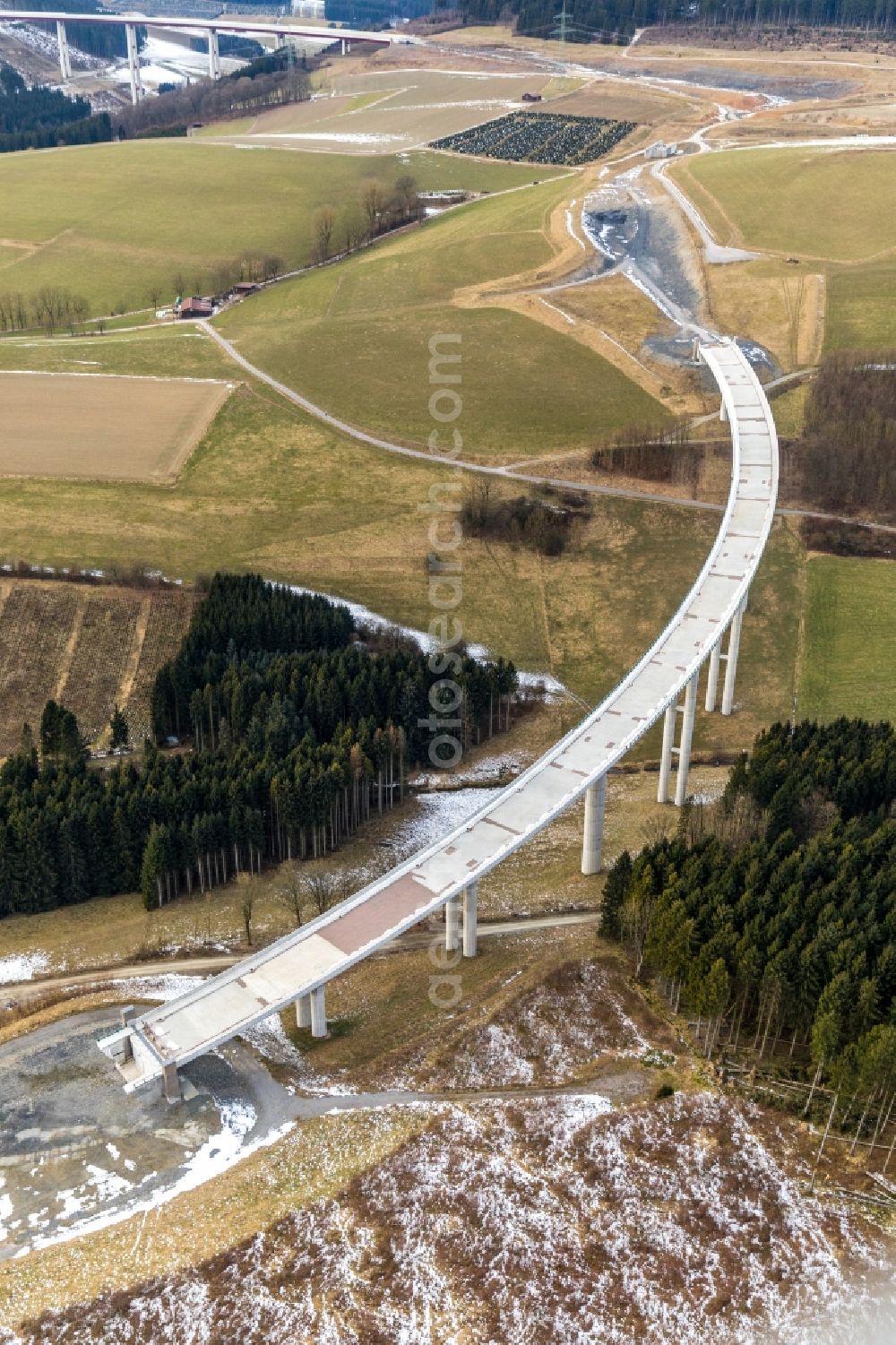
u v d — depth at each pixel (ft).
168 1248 257.34
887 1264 258.37
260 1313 247.29
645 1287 255.91
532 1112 295.07
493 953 357.41
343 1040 322.75
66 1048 315.58
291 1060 314.76
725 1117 294.25
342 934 324.80
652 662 426.10
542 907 381.81
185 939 374.02
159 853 389.19
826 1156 284.00
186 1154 281.33
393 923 326.24
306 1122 291.17
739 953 315.37
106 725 501.15
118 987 343.67
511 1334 246.06
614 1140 287.69
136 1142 284.61
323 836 426.10
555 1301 252.83
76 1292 247.91
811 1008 309.22
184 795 406.00
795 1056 316.40
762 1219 269.23
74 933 383.65
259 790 419.74
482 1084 305.73
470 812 456.04
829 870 351.05
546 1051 317.42
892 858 356.38
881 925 321.11
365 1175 274.98
